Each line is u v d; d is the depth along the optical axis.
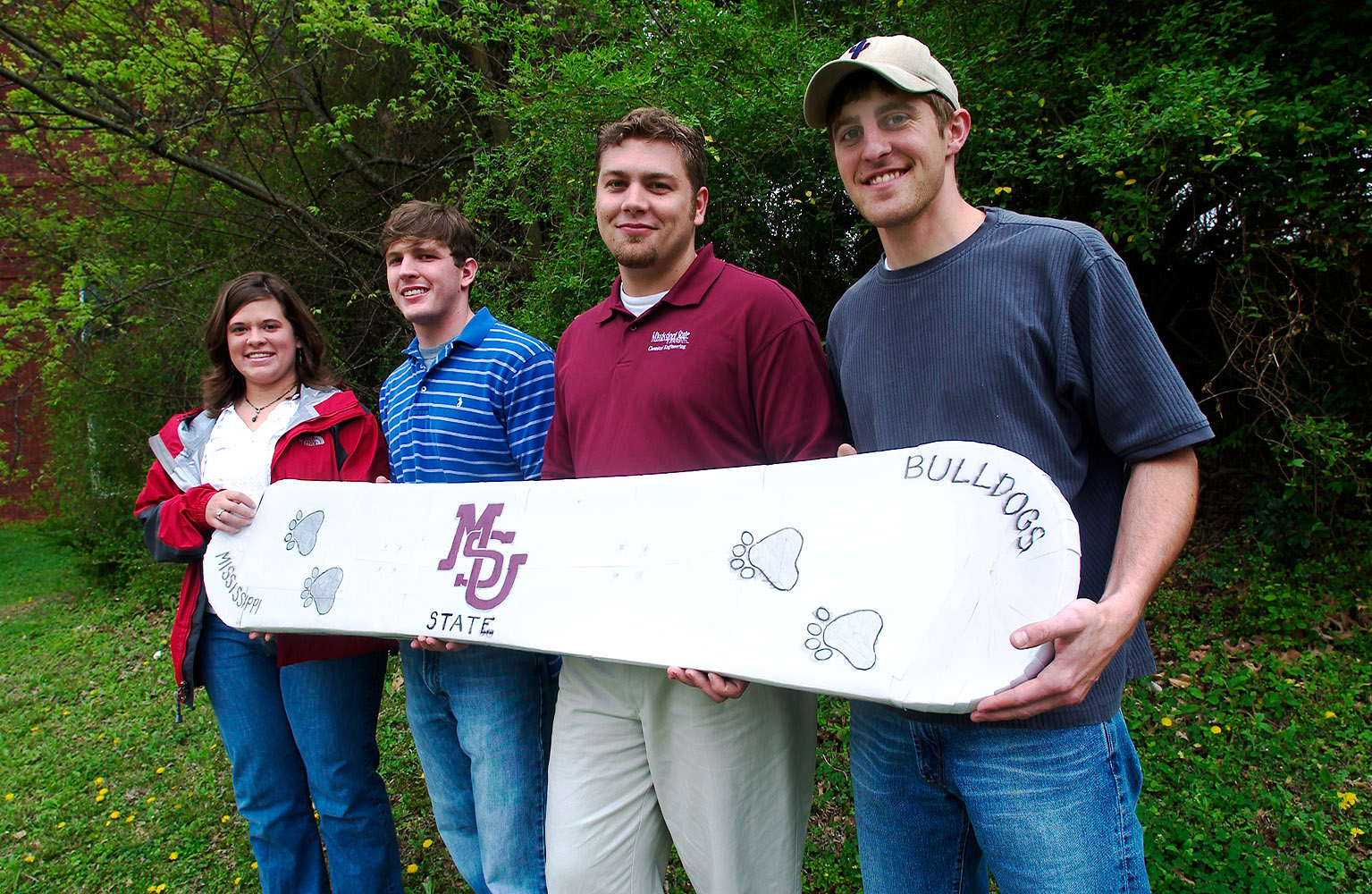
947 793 1.37
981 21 3.69
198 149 6.78
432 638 1.65
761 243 3.86
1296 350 3.74
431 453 1.92
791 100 3.43
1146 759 2.74
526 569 1.61
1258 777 2.67
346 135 6.02
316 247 6.13
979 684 1.11
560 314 3.81
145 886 2.61
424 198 6.46
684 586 1.42
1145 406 1.17
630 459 1.59
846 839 2.48
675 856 2.48
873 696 1.18
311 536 1.91
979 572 1.16
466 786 1.97
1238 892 2.14
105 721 4.02
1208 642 3.56
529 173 4.14
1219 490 4.48
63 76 5.97
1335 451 3.45
